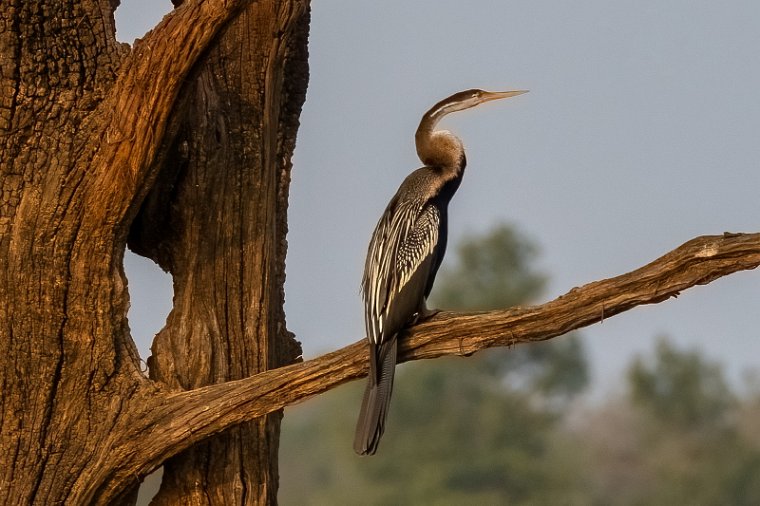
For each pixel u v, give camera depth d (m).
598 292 14.35
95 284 15.39
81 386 15.39
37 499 15.27
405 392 68.12
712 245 13.95
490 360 69.81
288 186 17.75
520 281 73.06
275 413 16.58
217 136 16.31
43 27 15.16
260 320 16.41
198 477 15.91
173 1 17.14
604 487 78.31
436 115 17.83
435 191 16.89
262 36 16.64
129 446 15.28
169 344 16.06
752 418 72.25
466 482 66.88
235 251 16.38
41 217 15.21
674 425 72.06
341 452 68.75
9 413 15.28
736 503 68.12
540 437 69.75
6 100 15.20
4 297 15.25
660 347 72.88
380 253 16.34
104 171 15.09
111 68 15.37
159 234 16.47
